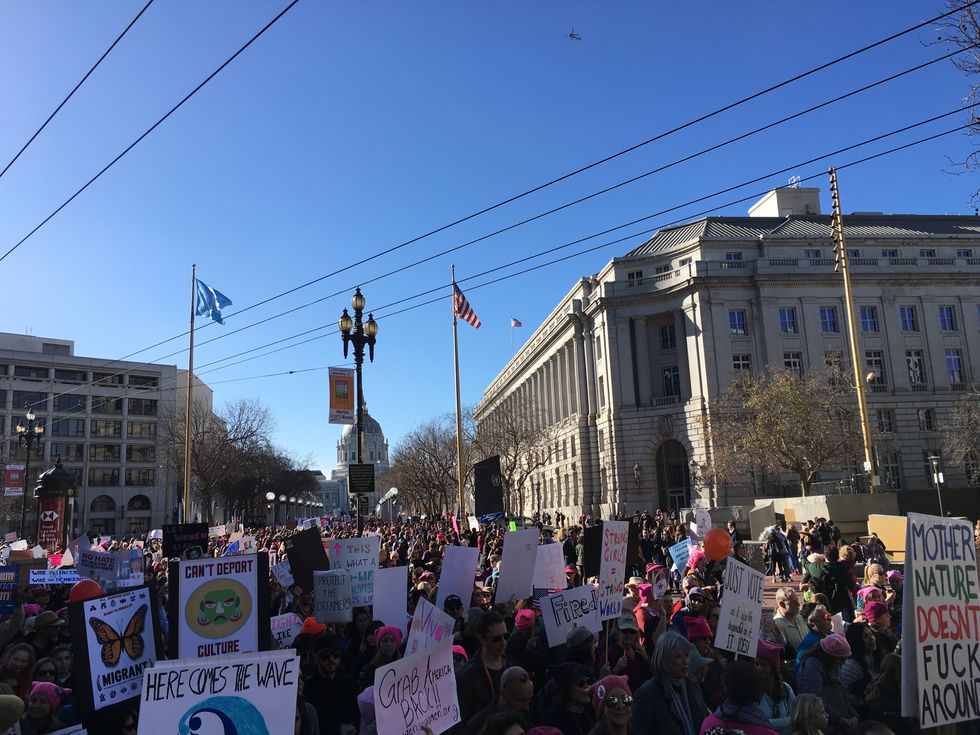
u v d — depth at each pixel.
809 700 5.38
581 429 76.75
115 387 106.75
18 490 45.53
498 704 5.37
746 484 60.59
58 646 8.19
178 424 82.50
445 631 7.69
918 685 4.82
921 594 4.96
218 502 107.38
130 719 6.31
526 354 107.25
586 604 8.33
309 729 6.46
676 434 66.56
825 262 67.44
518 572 10.03
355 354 22.66
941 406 66.31
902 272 67.69
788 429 48.81
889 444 64.00
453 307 41.97
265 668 4.93
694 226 75.25
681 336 68.62
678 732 5.84
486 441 73.81
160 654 6.95
